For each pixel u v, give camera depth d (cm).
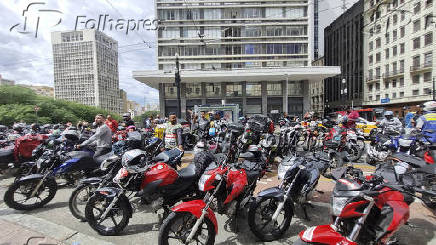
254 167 382
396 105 3728
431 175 334
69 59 2511
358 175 283
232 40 4284
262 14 4312
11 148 613
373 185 254
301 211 404
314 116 955
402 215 248
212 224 290
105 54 2545
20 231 336
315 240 218
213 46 4231
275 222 323
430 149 425
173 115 591
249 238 327
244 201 342
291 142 730
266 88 3756
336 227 249
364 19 3738
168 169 337
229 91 3825
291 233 338
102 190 337
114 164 399
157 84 3934
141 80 3456
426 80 3262
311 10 4322
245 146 571
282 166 364
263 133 764
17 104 2770
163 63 4169
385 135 629
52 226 354
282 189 339
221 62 4266
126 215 341
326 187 512
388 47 3966
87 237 325
